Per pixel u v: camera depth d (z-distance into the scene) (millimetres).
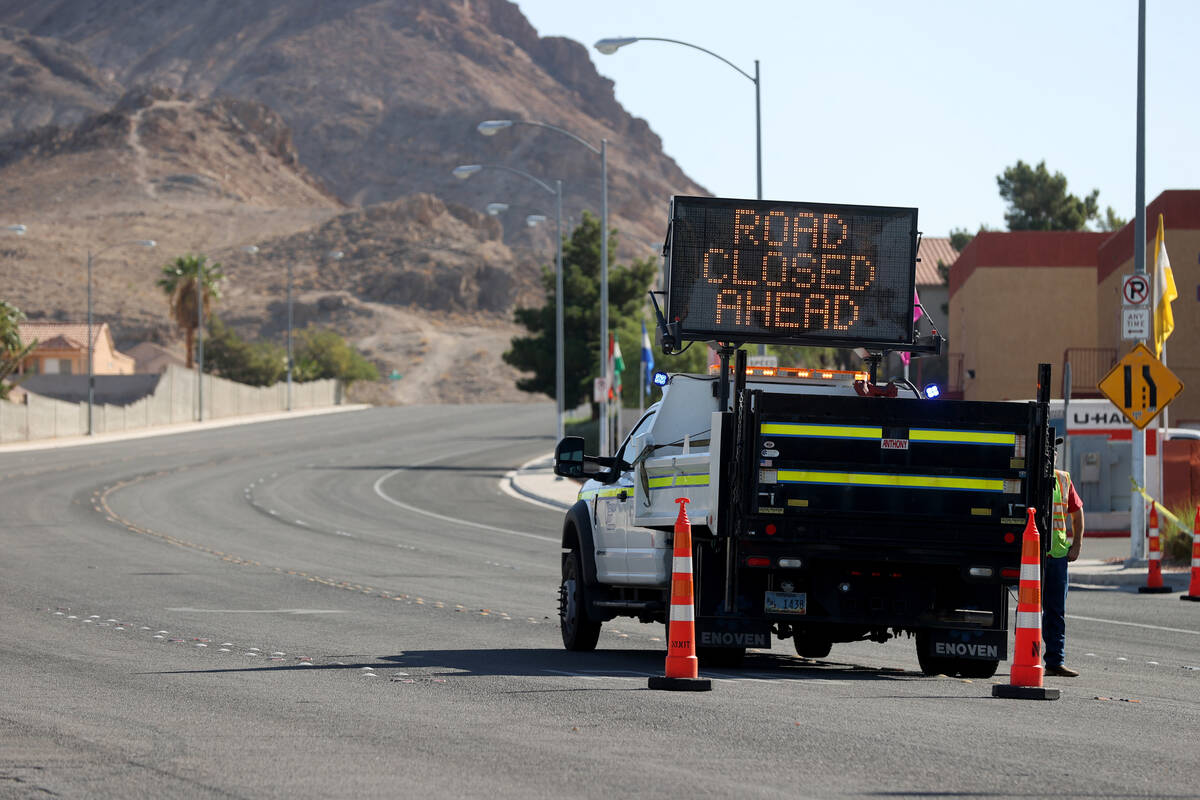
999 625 41031
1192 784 26094
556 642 51250
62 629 52906
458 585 73188
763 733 30734
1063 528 42062
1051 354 155250
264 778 26000
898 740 30031
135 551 91875
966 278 165250
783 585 40375
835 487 39375
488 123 145125
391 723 32094
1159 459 83375
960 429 39750
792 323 43844
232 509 133500
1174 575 75625
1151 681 42219
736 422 39156
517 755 28188
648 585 44562
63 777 26125
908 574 40750
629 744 29422
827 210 44062
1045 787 25500
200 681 39375
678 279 43531
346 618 57562
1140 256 79062
